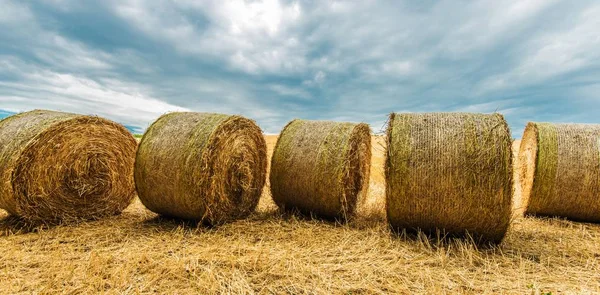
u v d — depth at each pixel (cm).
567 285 368
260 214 659
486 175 445
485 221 455
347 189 612
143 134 561
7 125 538
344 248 469
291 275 369
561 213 665
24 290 329
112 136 623
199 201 521
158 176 529
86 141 580
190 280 352
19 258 409
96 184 600
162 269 371
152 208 574
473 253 443
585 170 629
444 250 464
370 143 727
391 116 511
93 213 599
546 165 648
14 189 500
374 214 660
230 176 579
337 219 612
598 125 673
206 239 501
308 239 504
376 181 1054
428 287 356
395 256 434
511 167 447
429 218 475
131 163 661
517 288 357
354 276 374
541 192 656
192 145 520
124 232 524
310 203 612
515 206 768
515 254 466
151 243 470
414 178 462
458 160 451
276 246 466
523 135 759
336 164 578
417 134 477
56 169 543
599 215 643
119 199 641
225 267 385
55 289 326
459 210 456
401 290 344
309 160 595
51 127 532
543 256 461
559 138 655
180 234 512
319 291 335
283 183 622
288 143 628
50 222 546
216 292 329
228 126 564
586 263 441
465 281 373
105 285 339
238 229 550
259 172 671
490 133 457
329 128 621
